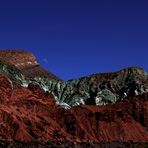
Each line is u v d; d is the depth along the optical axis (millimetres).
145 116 183125
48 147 119438
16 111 144500
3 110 138375
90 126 164750
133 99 191375
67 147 123438
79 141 150000
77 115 167000
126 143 150000
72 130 158000
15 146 113188
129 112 182875
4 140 122125
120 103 187000
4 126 133500
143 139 171000
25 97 156250
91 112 170500
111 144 144500
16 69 199250
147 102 192000
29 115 147500
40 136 139625
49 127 149125
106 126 168000
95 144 140250
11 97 151125
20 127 136125
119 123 172000
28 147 114500
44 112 156875
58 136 147375
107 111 173875
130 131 171875
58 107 167500
